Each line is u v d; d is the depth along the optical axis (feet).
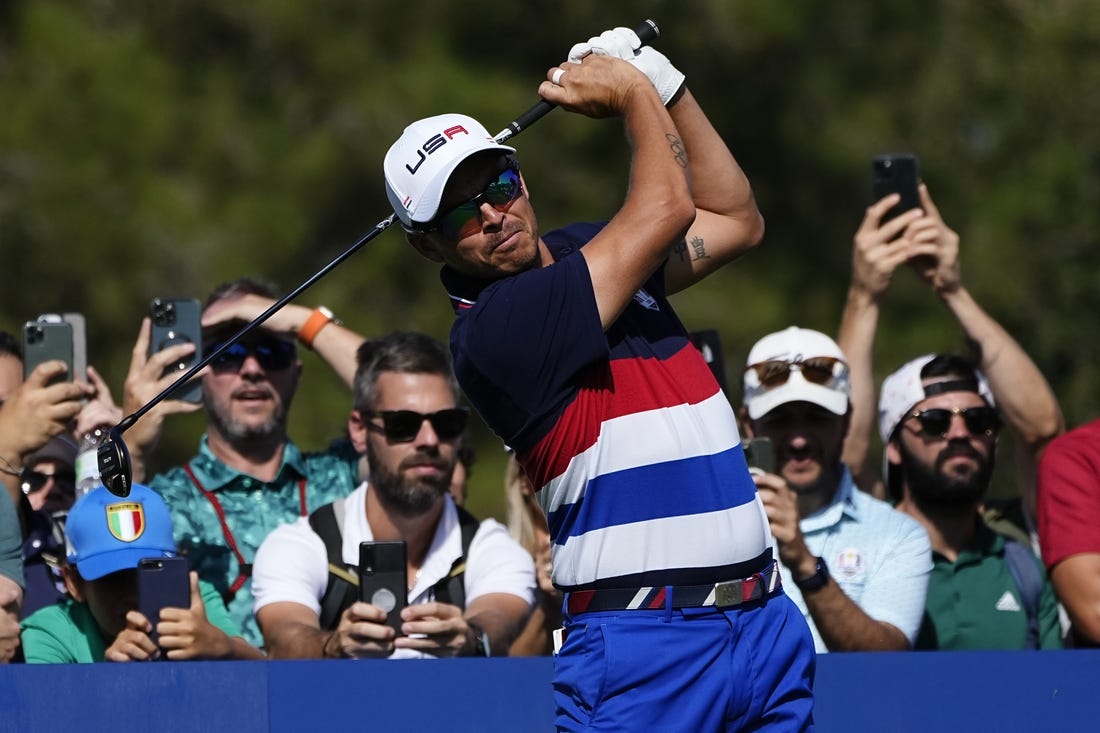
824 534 62.90
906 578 61.77
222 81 153.17
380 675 52.54
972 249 152.05
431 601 61.26
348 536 61.11
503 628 59.52
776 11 157.99
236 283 71.87
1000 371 70.44
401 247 151.23
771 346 64.75
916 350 149.18
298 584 59.77
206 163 148.46
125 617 56.39
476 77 154.10
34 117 145.18
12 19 157.28
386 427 60.90
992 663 54.13
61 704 51.65
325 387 134.41
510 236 43.88
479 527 63.26
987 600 65.82
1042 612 67.05
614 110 45.06
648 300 45.09
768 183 161.68
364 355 63.10
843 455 72.08
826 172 161.79
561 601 63.10
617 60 45.24
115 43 151.33
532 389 43.27
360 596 55.62
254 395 68.44
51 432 61.26
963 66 161.79
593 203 151.74
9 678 51.52
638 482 43.37
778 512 58.03
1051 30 160.86
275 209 146.10
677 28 158.20
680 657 43.16
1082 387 147.74
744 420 66.59
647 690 43.32
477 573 61.82
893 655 53.98
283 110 153.99
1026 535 70.38
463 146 43.52
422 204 43.60
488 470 143.54
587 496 43.60
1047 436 70.23
